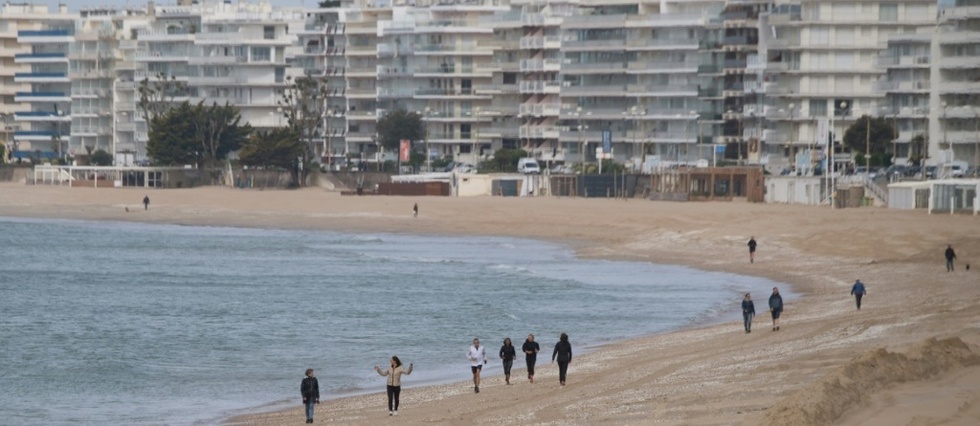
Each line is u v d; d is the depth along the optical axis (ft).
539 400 528.63
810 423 377.09
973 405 393.50
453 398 559.38
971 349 490.08
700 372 559.38
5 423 572.51
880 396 409.49
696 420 432.66
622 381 562.66
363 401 577.84
